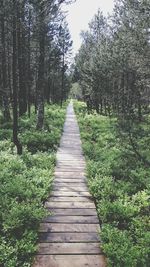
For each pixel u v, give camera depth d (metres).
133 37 20.16
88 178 13.23
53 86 65.62
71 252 8.00
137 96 20.95
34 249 7.90
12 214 9.29
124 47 24.03
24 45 28.81
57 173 14.20
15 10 15.46
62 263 7.57
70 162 16.20
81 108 54.94
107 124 28.52
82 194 11.66
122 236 8.46
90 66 40.00
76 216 9.88
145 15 18.33
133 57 21.61
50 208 10.41
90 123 31.00
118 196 11.34
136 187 12.38
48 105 50.28
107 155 16.62
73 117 38.50
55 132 23.52
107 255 7.79
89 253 7.98
